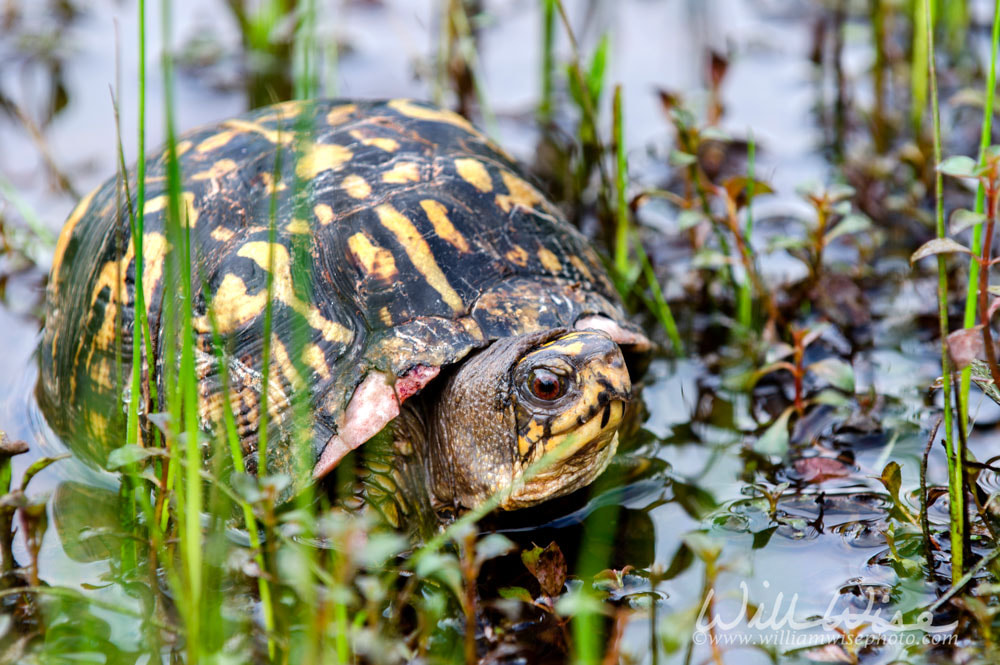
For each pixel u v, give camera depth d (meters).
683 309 7.29
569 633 4.39
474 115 9.55
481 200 5.68
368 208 5.42
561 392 4.89
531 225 5.76
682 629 3.67
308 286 5.12
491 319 5.24
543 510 5.36
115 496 5.57
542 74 9.32
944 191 8.08
